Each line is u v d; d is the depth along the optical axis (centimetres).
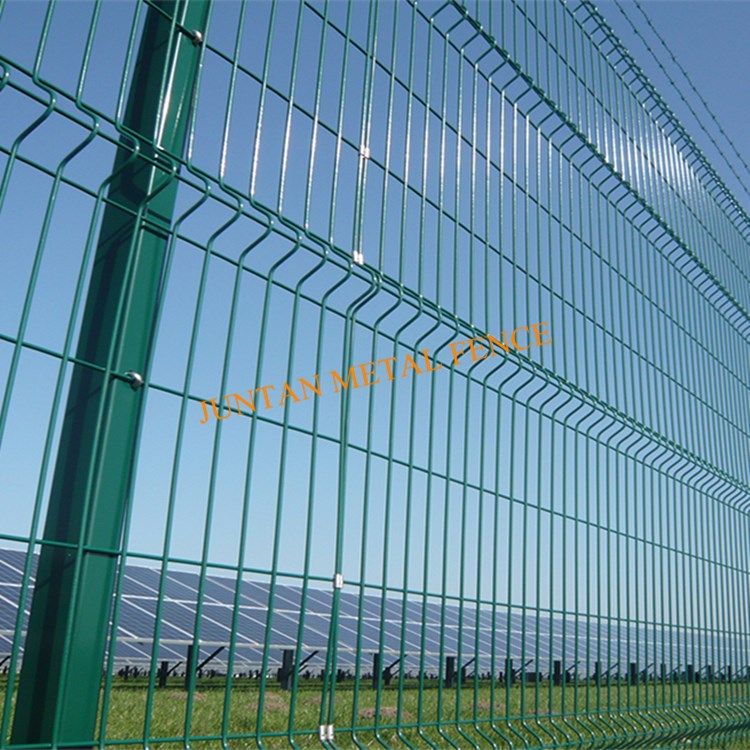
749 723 392
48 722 161
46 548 170
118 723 584
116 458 175
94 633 168
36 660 166
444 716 807
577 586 284
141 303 185
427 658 1341
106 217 188
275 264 200
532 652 1347
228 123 195
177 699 829
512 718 249
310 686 1238
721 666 380
